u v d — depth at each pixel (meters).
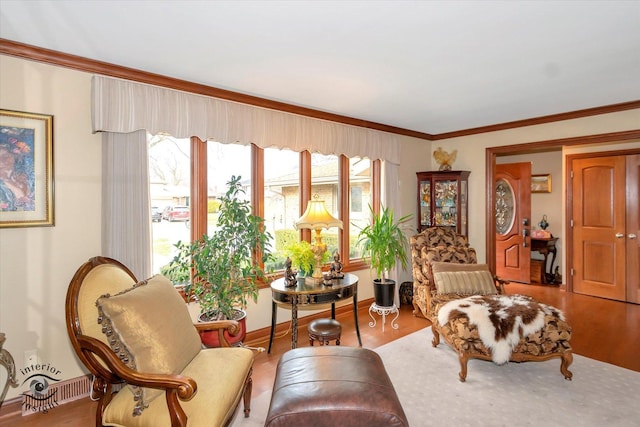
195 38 2.30
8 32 2.20
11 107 2.35
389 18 2.08
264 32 2.23
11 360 2.07
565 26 2.20
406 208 5.27
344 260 4.53
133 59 2.61
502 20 2.11
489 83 3.21
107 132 2.69
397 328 3.98
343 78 3.04
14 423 2.31
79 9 1.95
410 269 5.32
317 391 1.75
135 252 2.78
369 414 1.63
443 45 2.44
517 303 2.98
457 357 3.23
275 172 3.90
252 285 3.08
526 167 6.09
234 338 2.90
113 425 1.72
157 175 3.14
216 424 1.64
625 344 3.51
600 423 2.26
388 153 4.85
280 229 3.95
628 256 4.96
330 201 4.48
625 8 1.99
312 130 3.99
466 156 5.26
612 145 5.08
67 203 2.56
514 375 2.90
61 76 2.53
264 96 3.50
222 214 3.02
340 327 2.98
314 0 1.89
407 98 3.62
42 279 2.48
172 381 1.57
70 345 2.58
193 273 3.21
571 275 5.53
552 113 4.31
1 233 2.34
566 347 2.77
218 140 3.25
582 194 5.38
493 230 5.05
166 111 2.93
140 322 1.73
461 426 2.25
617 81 3.19
